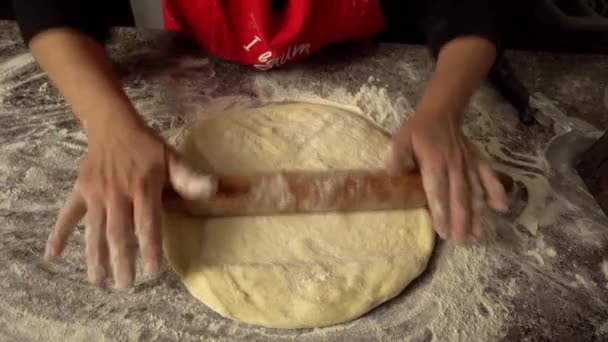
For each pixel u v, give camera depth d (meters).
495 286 0.83
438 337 0.77
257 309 0.76
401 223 0.85
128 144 0.76
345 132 0.96
